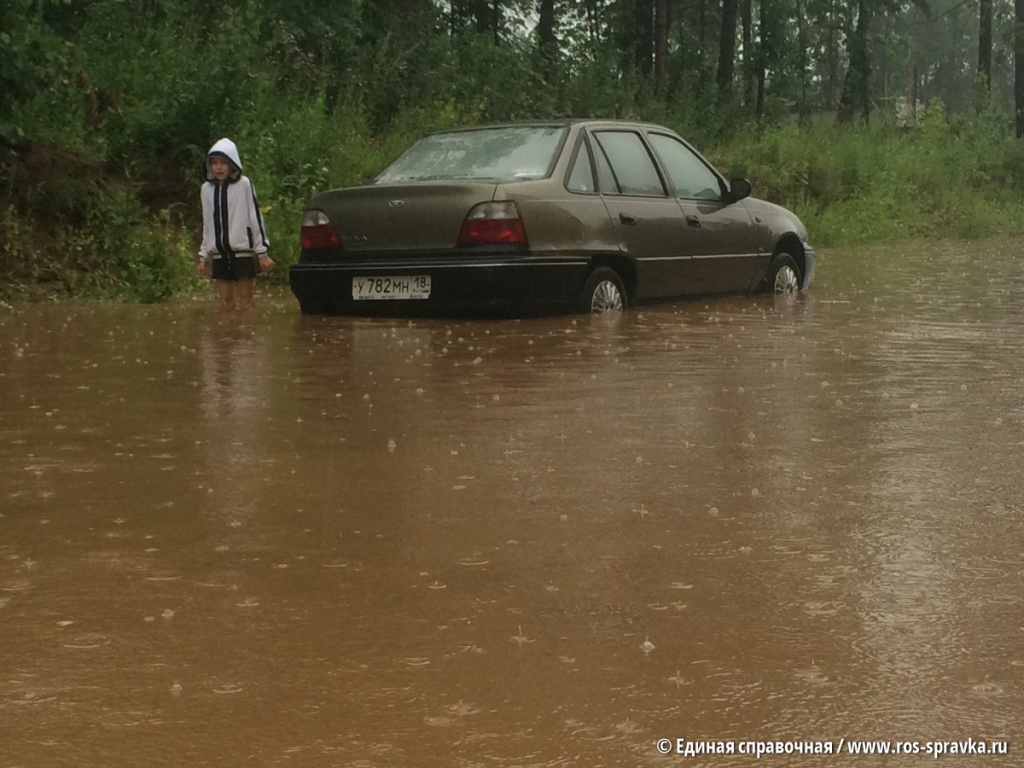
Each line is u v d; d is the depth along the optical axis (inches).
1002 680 133.2
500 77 1018.7
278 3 908.0
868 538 182.4
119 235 572.7
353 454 234.8
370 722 124.3
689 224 495.5
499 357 353.1
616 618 151.7
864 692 130.4
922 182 1196.5
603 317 447.8
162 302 530.0
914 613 152.6
